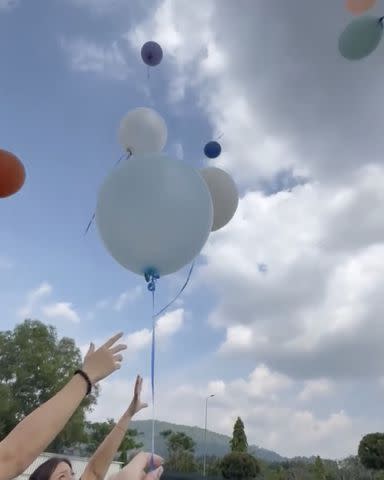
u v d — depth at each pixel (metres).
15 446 1.28
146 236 2.96
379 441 35.38
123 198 2.97
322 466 36.97
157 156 3.10
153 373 2.43
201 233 3.10
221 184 4.11
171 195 2.93
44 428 1.32
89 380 1.46
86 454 26.34
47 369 26.25
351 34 3.85
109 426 29.91
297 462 40.72
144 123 4.12
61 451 24.95
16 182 3.15
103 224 3.10
